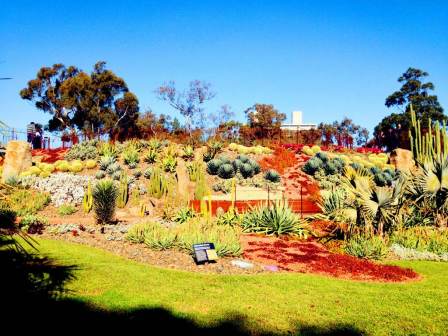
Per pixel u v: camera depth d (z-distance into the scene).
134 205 20.00
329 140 41.38
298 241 13.12
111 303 6.46
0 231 6.23
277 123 49.47
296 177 27.48
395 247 12.39
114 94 57.75
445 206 13.73
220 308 6.59
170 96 49.12
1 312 5.72
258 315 6.38
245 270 9.28
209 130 44.62
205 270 9.09
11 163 24.31
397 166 31.78
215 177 25.81
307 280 8.55
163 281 7.84
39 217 14.20
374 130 58.69
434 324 6.28
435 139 14.65
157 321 5.87
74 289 6.96
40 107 57.78
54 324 5.51
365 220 12.50
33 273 7.40
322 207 15.46
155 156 27.23
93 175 25.17
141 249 10.69
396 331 5.96
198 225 12.14
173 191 21.41
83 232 12.51
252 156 30.48
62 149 32.97
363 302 7.26
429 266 10.70
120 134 51.91
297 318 6.32
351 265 10.18
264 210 14.73
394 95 58.16
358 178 12.80
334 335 5.75
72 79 54.97
